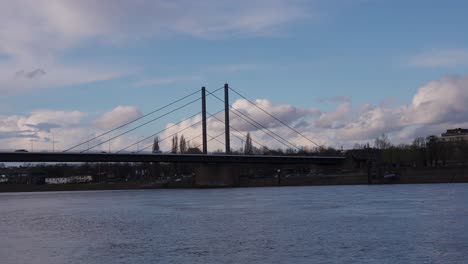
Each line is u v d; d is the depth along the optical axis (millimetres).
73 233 64688
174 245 53500
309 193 153250
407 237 56125
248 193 165000
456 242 52625
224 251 49594
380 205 97750
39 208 112750
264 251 49250
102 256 48250
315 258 45656
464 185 181375
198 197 145375
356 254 47062
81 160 184000
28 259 47562
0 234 65188
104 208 107812
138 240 57438
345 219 74125
